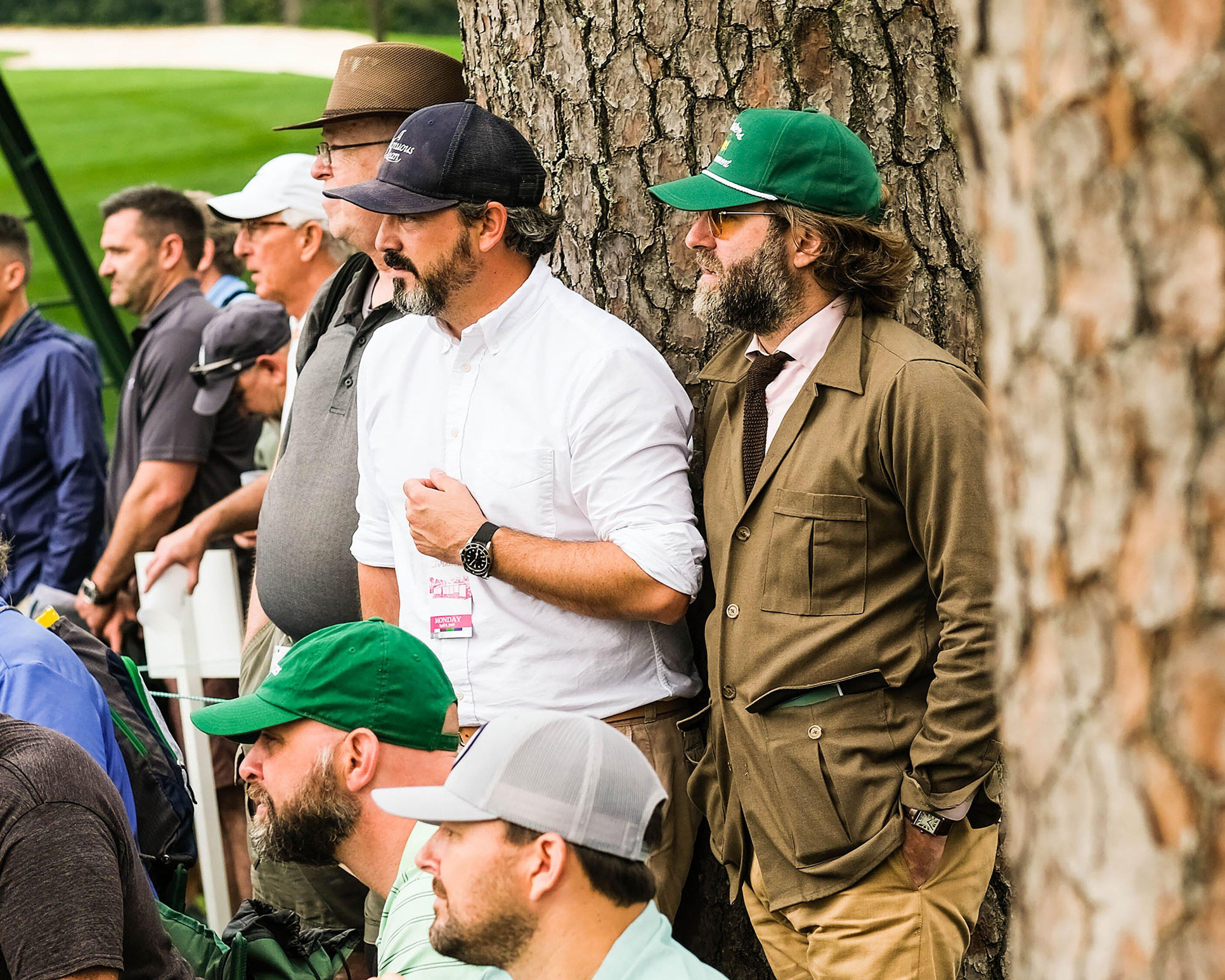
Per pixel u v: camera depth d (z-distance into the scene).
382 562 8.69
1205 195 2.39
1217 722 2.47
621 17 8.31
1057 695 2.77
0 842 5.93
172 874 8.48
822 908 6.87
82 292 22.34
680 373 8.52
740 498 7.11
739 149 7.02
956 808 6.45
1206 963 2.51
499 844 5.07
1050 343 2.68
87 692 7.59
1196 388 2.43
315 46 67.94
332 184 9.59
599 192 8.60
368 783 6.68
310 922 9.89
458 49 56.91
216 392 13.23
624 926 5.14
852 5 7.86
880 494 6.68
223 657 12.16
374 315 9.41
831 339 6.97
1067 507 2.69
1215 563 2.44
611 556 7.37
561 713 5.38
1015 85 2.72
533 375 7.71
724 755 7.28
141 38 71.19
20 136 21.69
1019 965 3.00
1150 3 2.42
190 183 47.72
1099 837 2.69
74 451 15.28
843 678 6.72
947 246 8.02
